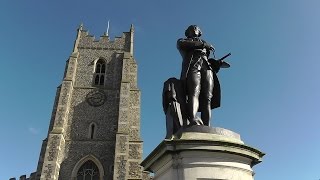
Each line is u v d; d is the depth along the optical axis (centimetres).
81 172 3152
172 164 374
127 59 3972
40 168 3167
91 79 3862
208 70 496
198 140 375
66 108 3391
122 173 2939
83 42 4178
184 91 483
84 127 3434
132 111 3656
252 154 402
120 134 3209
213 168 370
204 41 520
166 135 467
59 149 3062
